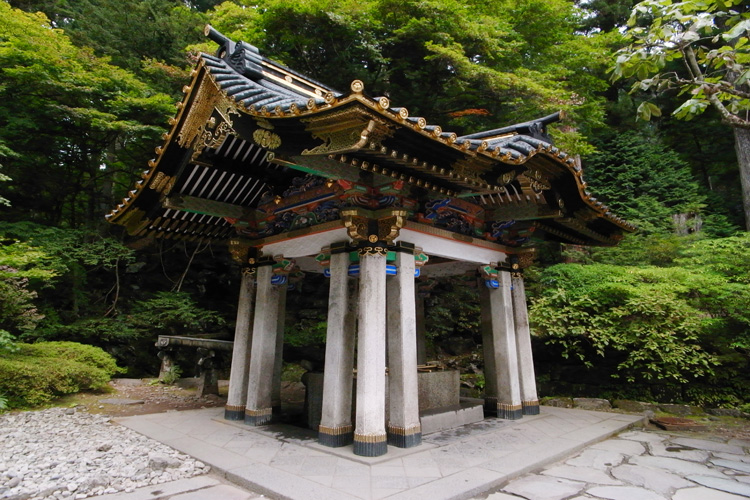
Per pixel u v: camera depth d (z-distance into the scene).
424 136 4.47
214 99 5.54
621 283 9.73
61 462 5.26
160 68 14.84
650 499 4.29
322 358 14.79
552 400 9.69
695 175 20.36
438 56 12.62
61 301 14.27
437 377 7.54
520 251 8.26
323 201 6.63
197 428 6.89
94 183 15.95
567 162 6.09
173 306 14.34
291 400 10.03
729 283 9.20
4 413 7.90
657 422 7.77
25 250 9.95
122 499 4.22
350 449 5.59
